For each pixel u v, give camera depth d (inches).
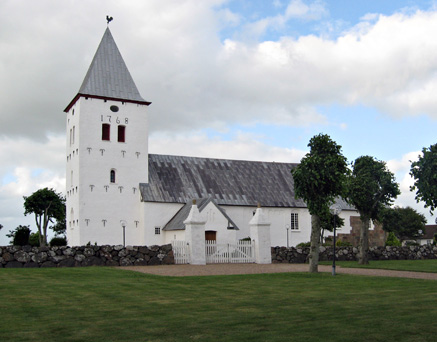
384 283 806.5
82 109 1809.8
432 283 808.9
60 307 554.3
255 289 725.9
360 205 1375.5
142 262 1190.9
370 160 1395.2
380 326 450.9
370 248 1579.7
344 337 410.6
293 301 605.6
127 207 1838.1
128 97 1891.0
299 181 1035.9
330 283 805.9
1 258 1049.5
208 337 412.5
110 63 1924.2
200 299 621.9
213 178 2027.6
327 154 1047.0
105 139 1840.6
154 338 410.0
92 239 1766.7
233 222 1875.0
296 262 1418.6
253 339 404.8
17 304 569.9
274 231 2020.2
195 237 1258.0
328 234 2097.7
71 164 1889.8
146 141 1908.2
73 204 1836.9
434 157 1097.4
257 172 2153.1
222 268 1119.0
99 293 666.8
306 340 401.4
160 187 1889.8
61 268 1020.5
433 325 454.6
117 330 439.5
